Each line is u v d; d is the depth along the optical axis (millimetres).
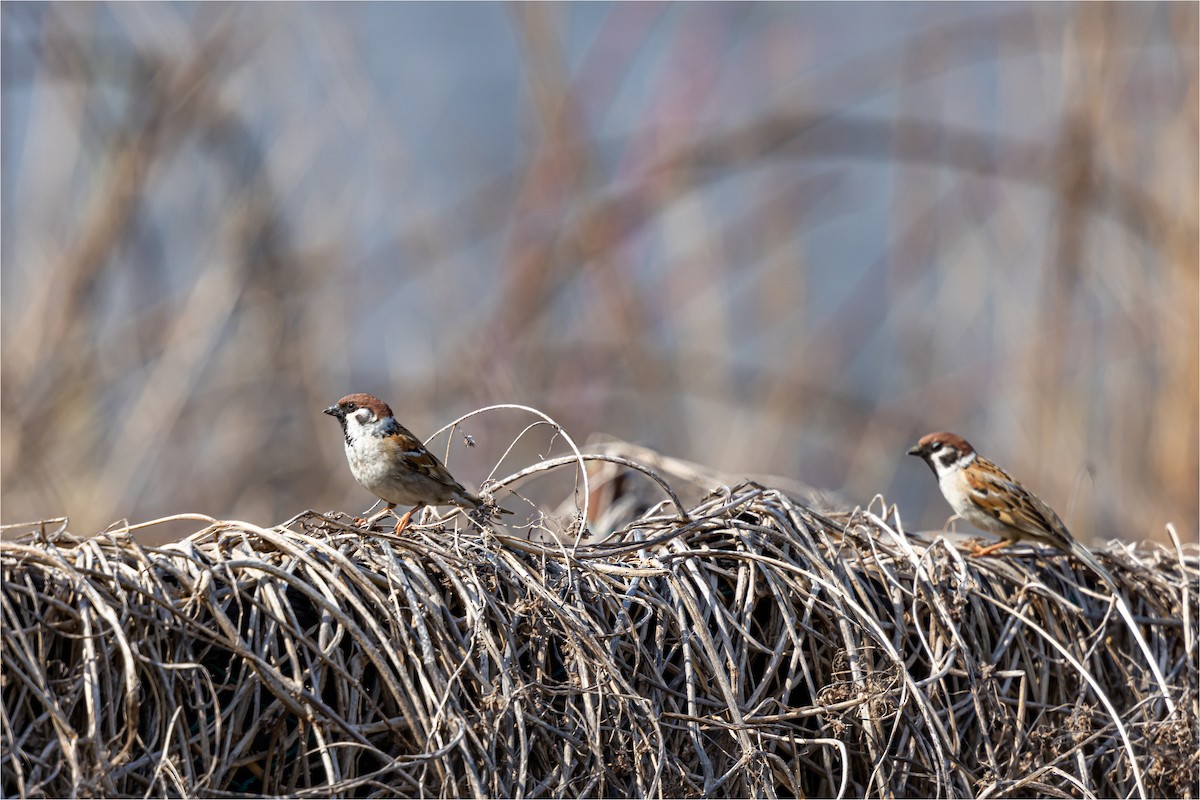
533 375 14625
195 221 13883
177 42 13383
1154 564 6230
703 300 14805
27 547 4016
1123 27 13562
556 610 4523
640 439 14438
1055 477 12992
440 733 4250
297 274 14055
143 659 3932
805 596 5066
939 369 14812
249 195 13609
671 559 4988
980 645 5484
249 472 13742
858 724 4977
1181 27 13375
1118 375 13359
